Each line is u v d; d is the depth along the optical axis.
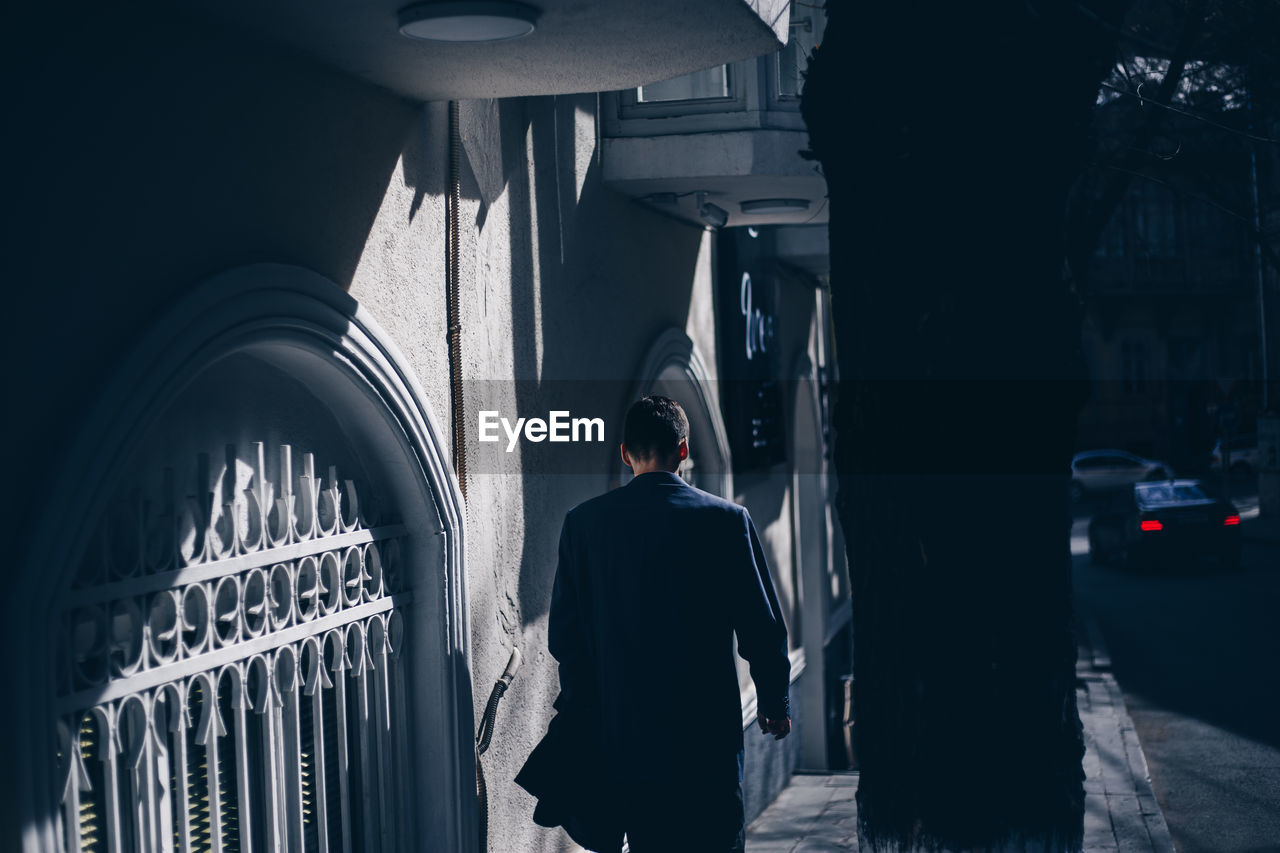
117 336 2.40
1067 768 3.15
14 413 2.13
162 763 2.64
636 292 6.52
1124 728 9.31
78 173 2.31
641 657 3.42
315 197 3.15
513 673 4.26
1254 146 5.94
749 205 6.74
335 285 3.15
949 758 3.14
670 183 6.07
